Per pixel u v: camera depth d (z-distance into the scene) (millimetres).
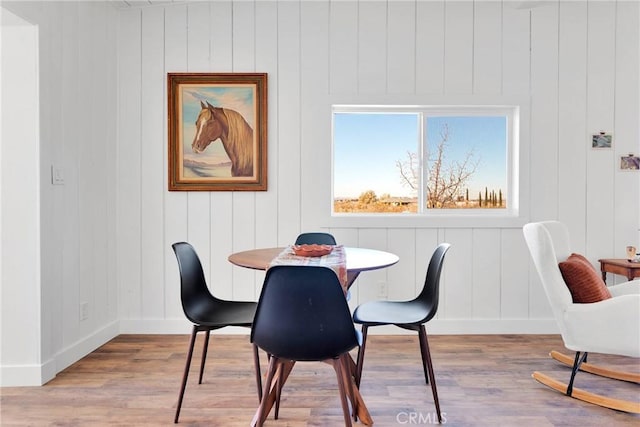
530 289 3061
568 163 3051
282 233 3049
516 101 3029
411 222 3029
